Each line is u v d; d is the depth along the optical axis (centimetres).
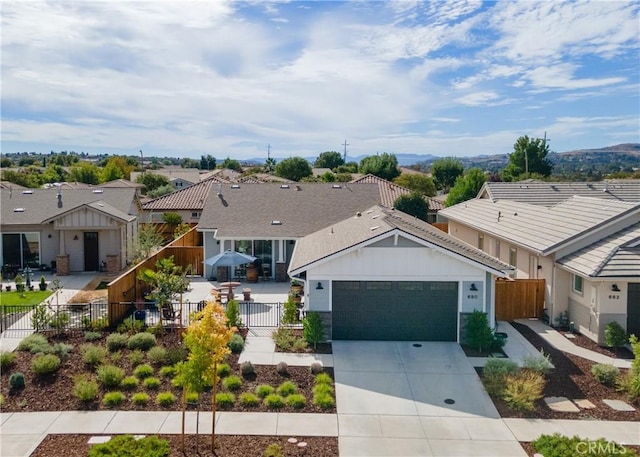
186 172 10038
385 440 1248
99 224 3002
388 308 1916
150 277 2234
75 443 1225
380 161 8750
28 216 3116
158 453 1075
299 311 2112
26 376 1557
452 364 1706
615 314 1866
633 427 1312
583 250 2017
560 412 1391
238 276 2916
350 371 1645
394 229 1847
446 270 1881
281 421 1334
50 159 14912
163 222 4441
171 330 1966
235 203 3189
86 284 2775
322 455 1177
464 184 4588
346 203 3247
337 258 1877
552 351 1820
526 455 1185
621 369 1659
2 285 2733
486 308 1892
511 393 1405
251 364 1614
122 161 9881
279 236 2866
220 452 1179
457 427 1312
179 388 1501
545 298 2188
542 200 3384
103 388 1496
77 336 1903
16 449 1198
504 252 2711
